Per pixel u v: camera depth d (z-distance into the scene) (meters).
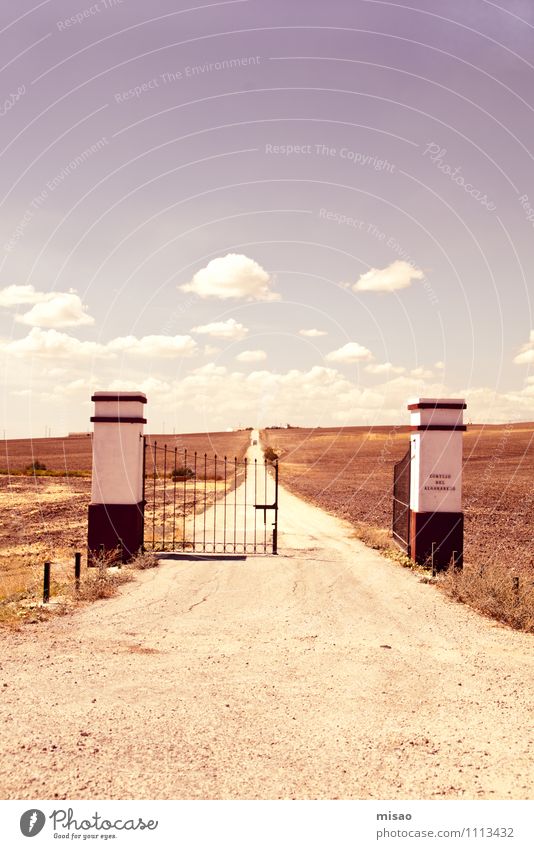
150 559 13.52
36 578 11.85
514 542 17.83
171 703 5.66
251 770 4.38
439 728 5.21
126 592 10.80
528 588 9.92
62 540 18.88
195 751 4.66
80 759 4.48
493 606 9.59
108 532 13.92
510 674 6.73
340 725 5.24
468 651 7.61
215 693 5.96
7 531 21.38
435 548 13.40
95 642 7.63
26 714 5.29
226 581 11.99
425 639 8.14
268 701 5.79
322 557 14.96
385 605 10.14
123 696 5.81
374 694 6.03
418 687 6.26
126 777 4.24
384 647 7.70
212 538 18.33
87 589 10.31
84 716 5.29
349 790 4.15
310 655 7.32
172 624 8.68
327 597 10.70
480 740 4.98
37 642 7.55
